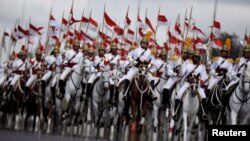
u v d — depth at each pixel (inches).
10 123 3523.6
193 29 3324.3
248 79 2423.7
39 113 3442.4
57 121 3193.9
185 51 2910.9
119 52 3646.7
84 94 3152.1
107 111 3110.2
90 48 3157.0
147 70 2827.3
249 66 2448.3
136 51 2856.8
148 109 2915.8
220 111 2696.9
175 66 2866.6
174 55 2938.0
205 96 2630.4
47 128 3336.6
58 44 3550.7
